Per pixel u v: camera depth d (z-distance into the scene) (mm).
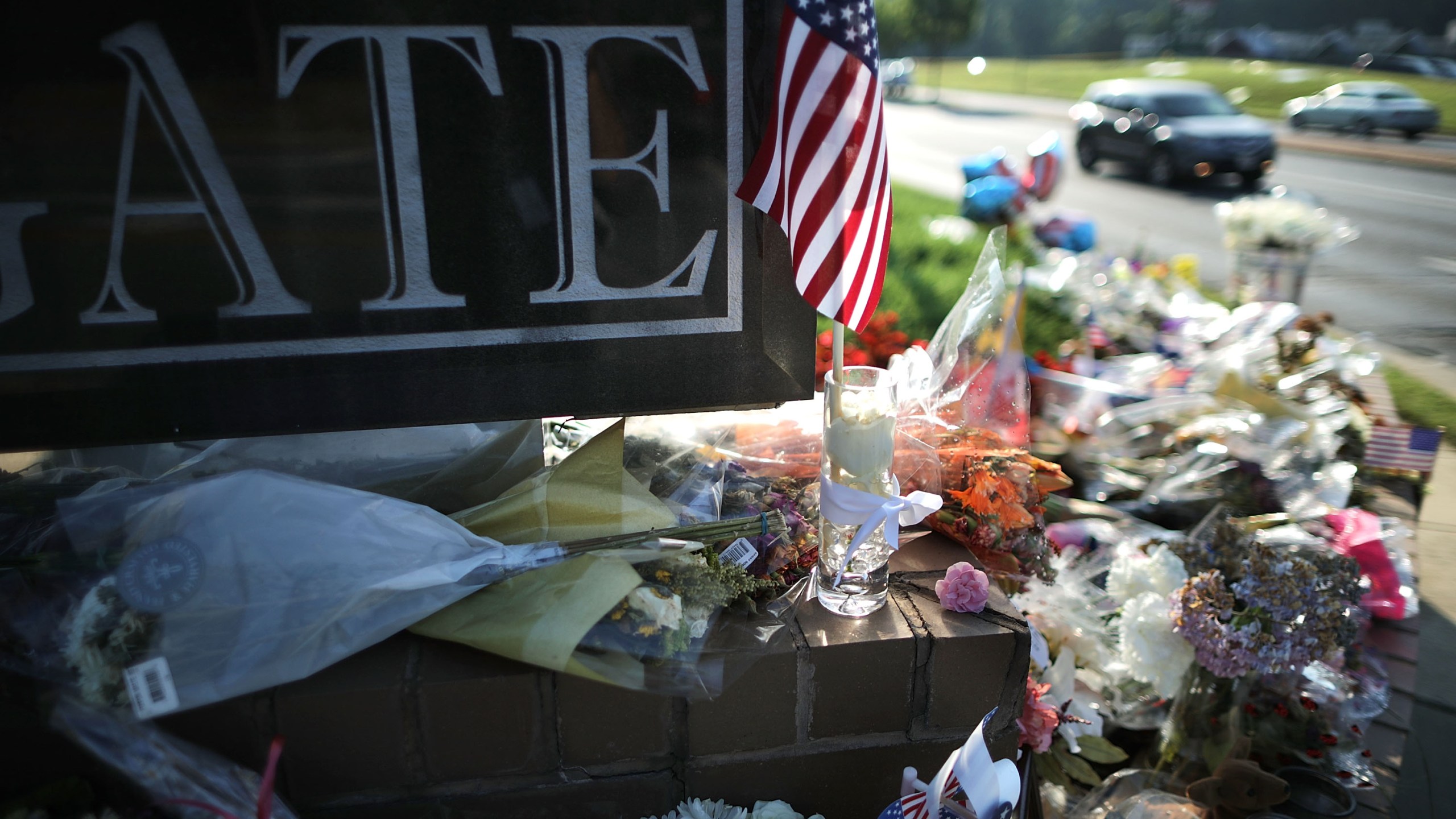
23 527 1636
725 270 1730
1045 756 2227
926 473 1954
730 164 1673
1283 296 5410
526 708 1558
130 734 1421
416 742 1549
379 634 1538
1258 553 2299
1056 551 2564
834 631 1641
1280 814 2047
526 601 1563
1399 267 8664
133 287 1551
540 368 1722
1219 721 2262
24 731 1494
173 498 1544
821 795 1729
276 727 1505
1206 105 14156
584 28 1562
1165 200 12453
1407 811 2221
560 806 1647
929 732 1715
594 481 1750
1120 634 2354
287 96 1510
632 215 1666
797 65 1476
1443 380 5598
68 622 1449
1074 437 3314
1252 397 3410
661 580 1606
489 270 1651
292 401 1658
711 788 1684
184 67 1471
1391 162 15812
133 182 1504
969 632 1649
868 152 1520
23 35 1416
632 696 1581
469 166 1592
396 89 1536
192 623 1465
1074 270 5020
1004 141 19453
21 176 1471
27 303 1528
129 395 1604
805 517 1898
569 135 1607
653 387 1774
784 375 1816
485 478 1910
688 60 1609
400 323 1650
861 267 1576
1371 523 2980
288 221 1564
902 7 40719
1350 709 2436
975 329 2236
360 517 1559
